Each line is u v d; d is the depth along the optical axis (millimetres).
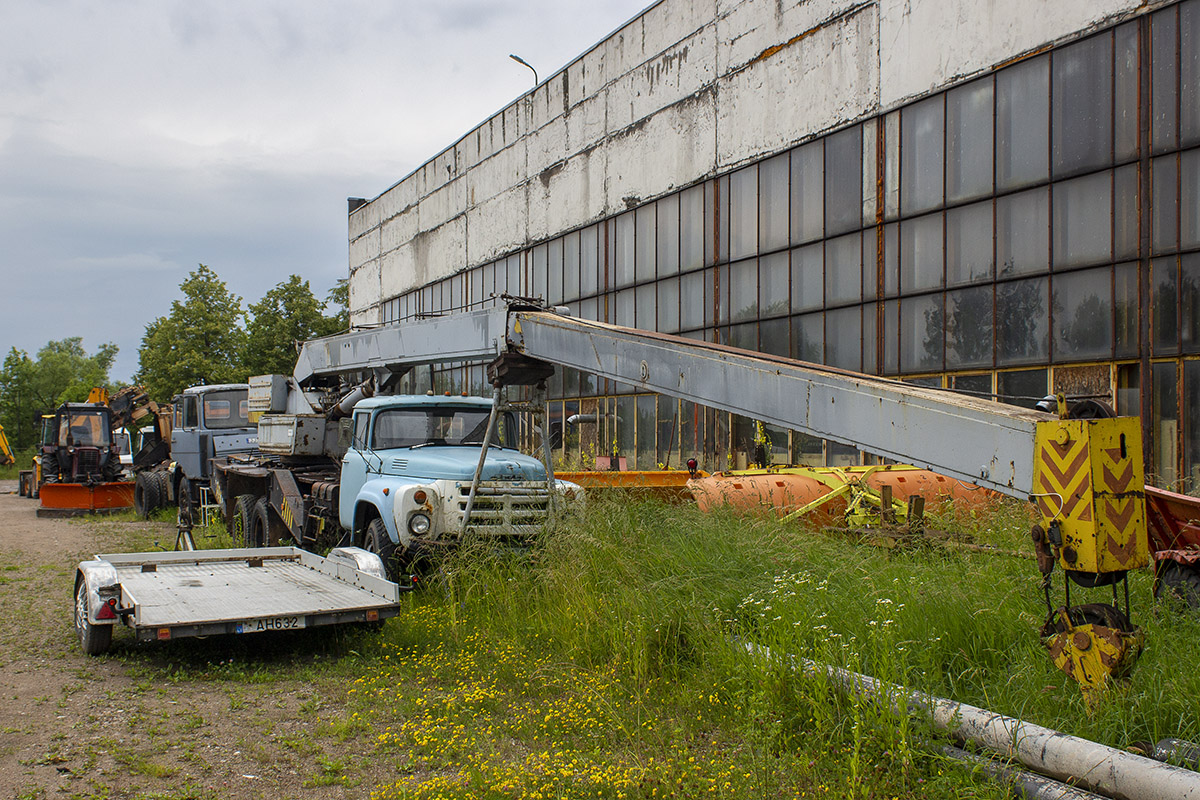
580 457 20438
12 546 13211
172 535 14148
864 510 9164
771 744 4238
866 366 15930
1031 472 4121
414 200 33781
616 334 6969
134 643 6871
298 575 7906
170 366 40531
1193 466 11398
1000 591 5836
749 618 5824
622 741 4480
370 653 6348
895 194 15438
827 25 16562
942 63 14570
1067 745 3662
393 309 35875
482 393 28688
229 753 4461
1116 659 3982
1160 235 11805
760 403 5652
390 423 9125
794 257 17406
